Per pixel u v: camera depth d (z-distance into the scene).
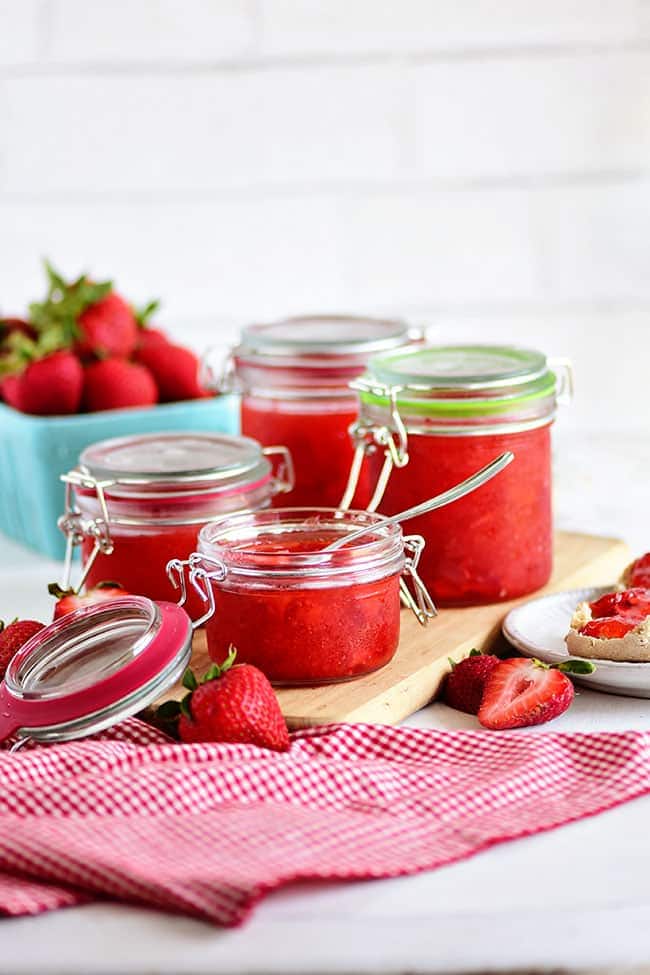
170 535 1.68
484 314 3.39
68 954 1.06
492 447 1.69
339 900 1.12
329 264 3.36
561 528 2.31
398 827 1.22
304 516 1.59
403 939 1.09
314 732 1.41
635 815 1.26
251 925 1.09
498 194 3.32
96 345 2.29
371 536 1.54
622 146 3.29
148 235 3.33
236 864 1.13
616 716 1.49
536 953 1.09
